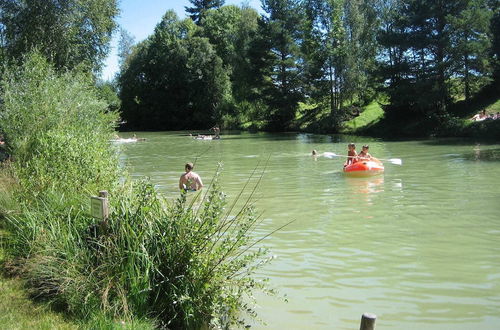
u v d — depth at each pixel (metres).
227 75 62.47
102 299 4.62
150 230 5.12
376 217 9.73
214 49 65.94
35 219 6.02
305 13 48.62
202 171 17.78
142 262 4.85
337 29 43.84
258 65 48.78
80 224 5.68
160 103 66.44
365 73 42.94
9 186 8.00
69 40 24.17
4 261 5.71
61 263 5.07
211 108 62.69
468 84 35.84
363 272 6.56
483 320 5.06
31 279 5.16
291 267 6.80
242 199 11.95
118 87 79.44
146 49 69.12
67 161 7.83
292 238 8.30
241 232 5.29
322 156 22.27
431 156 20.80
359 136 37.06
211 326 4.84
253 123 53.66
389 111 38.94
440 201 11.12
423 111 35.72
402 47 34.78
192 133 51.34
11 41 23.86
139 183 6.24
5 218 6.79
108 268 4.91
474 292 5.81
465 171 15.79
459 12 32.94
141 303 4.72
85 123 12.38
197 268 4.90
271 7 48.62
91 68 25.20
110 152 11.06
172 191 13.29
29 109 11.22
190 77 64.69
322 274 6.50
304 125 47.28
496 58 35.56
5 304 4.70
